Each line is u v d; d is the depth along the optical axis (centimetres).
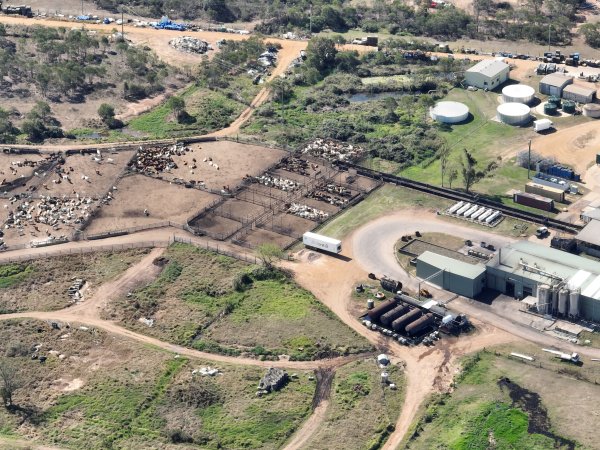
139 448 19300
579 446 18650
